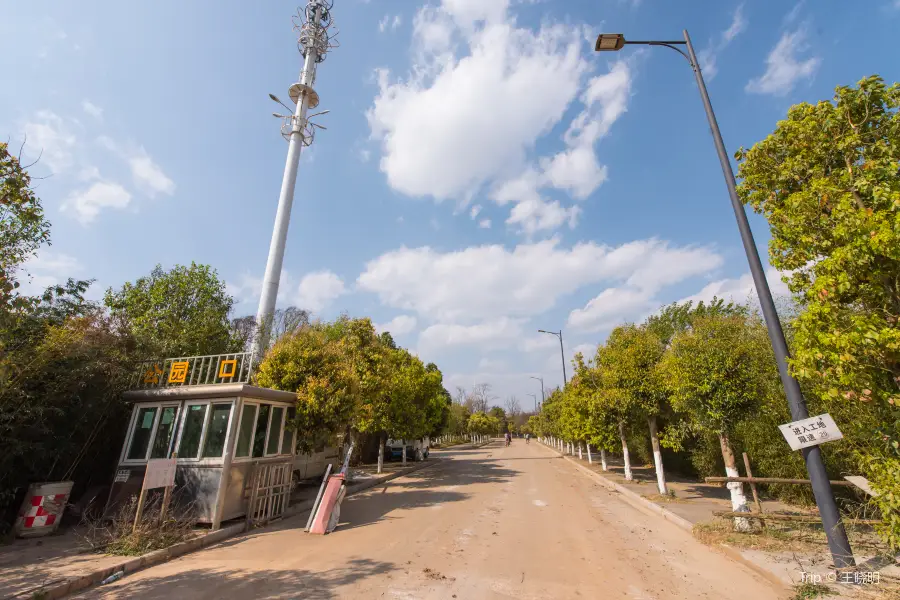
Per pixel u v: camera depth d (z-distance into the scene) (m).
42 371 7.59
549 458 30.05
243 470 8.84
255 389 9.08
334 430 11.45
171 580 5.62
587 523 9.20
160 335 14.08
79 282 9.65
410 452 27.23
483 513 10.30
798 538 6.99
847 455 7.14
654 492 12.77
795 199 5.11
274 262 18.16
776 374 9.28
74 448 8.61
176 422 9.00
